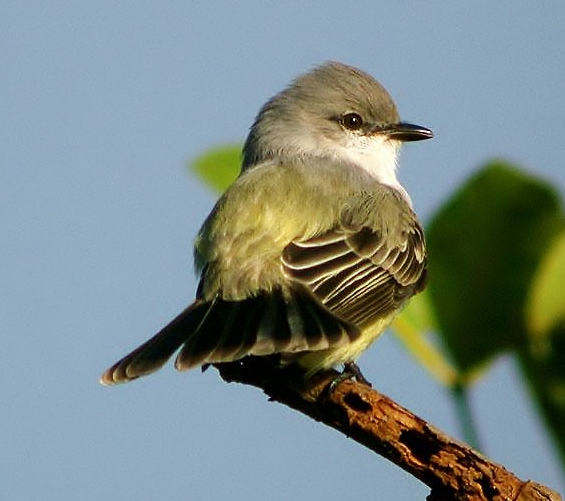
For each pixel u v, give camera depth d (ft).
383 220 35.91
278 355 30.73
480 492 25.57
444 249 30.66
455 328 29.19
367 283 34.24
